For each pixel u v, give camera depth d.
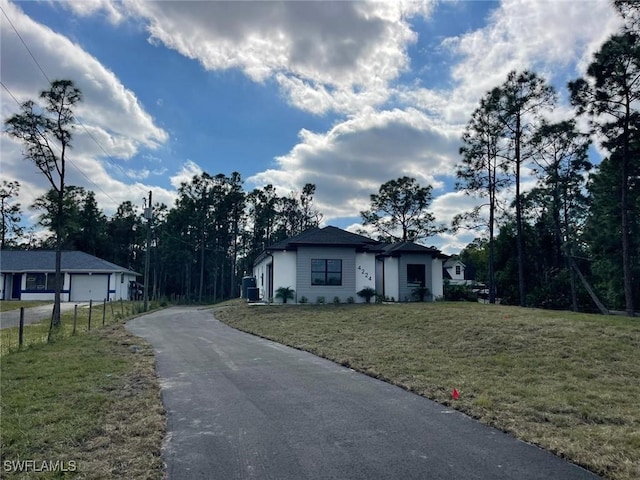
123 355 10.59
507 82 26.12
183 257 51.00
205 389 7.40
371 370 8.70
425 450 4.75
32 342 12.66
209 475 4.13
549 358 9.52
